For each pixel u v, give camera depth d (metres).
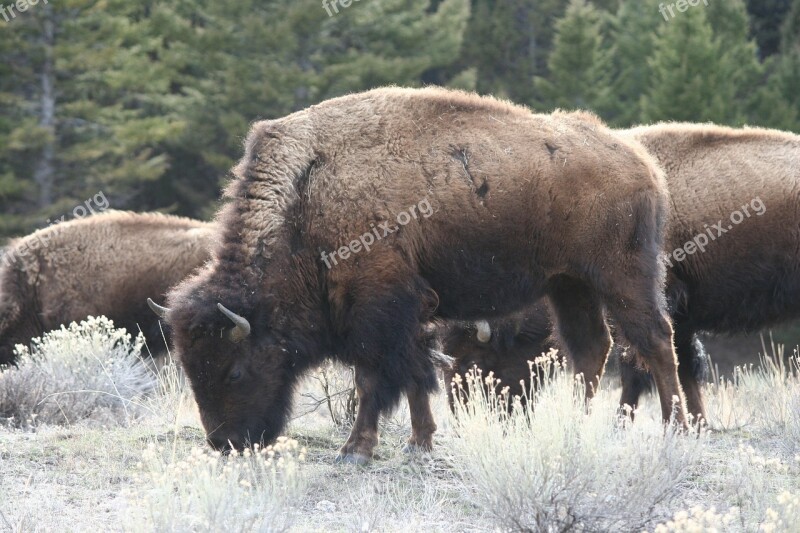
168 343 39.28
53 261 40.03
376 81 91.25
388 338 22.84
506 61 110.00
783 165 30.09
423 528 18.78
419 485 21.47
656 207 24.16
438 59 98.12
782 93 93.00
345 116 24.03
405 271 23.12
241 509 17.66
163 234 39.97
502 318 25.19
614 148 24.19
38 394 27.56
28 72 88.38
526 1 114.25
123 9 92.25
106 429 26.25
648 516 18.42
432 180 23.42
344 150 23.61
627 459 18.98
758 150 30.44
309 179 23.53
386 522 18.98
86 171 89.81
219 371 22.42
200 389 22.47
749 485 20.25
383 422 27.30
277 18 92.44
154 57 105.94
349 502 20.19
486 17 110.94
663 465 19.19
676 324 30.58
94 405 28.53
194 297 22.48
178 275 39.16
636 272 23.81
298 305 23.39
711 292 30.31
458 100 24.33
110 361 29.94
